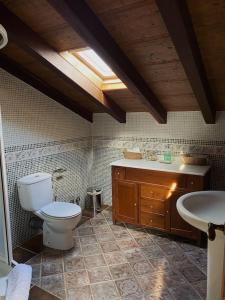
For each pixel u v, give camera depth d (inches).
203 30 65.8
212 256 61.4
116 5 63.2
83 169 148.5
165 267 90.9
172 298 75.8
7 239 89.0
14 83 101.4
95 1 63.5
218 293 61.7
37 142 114.6
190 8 59.2
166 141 127.0
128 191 118.7
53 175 125.7
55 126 124.8
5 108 98.3
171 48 75.3
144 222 116.5
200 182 100.3
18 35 75.3
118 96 118.2
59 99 124.7
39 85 112.0
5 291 77.6
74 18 63.2
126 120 138.2
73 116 137.3
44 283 83.6
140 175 114.3
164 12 55.6
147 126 131.7
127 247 105.0
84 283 83.4
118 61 78.7
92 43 71.3
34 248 106.0
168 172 106.4
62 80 108.3
